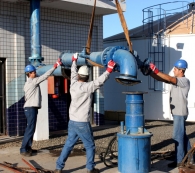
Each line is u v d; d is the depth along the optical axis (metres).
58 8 12.44
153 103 16.02
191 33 15.31
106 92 17.56
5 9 11.12
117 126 13.66
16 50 11.37
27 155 8.50
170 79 6.84
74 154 8.74
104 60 6.89
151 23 16.22
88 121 6.48
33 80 8.37
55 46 12.55
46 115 10.75
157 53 15.78
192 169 6.31
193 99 15.34
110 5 12.68
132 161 6.31
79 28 13.34
